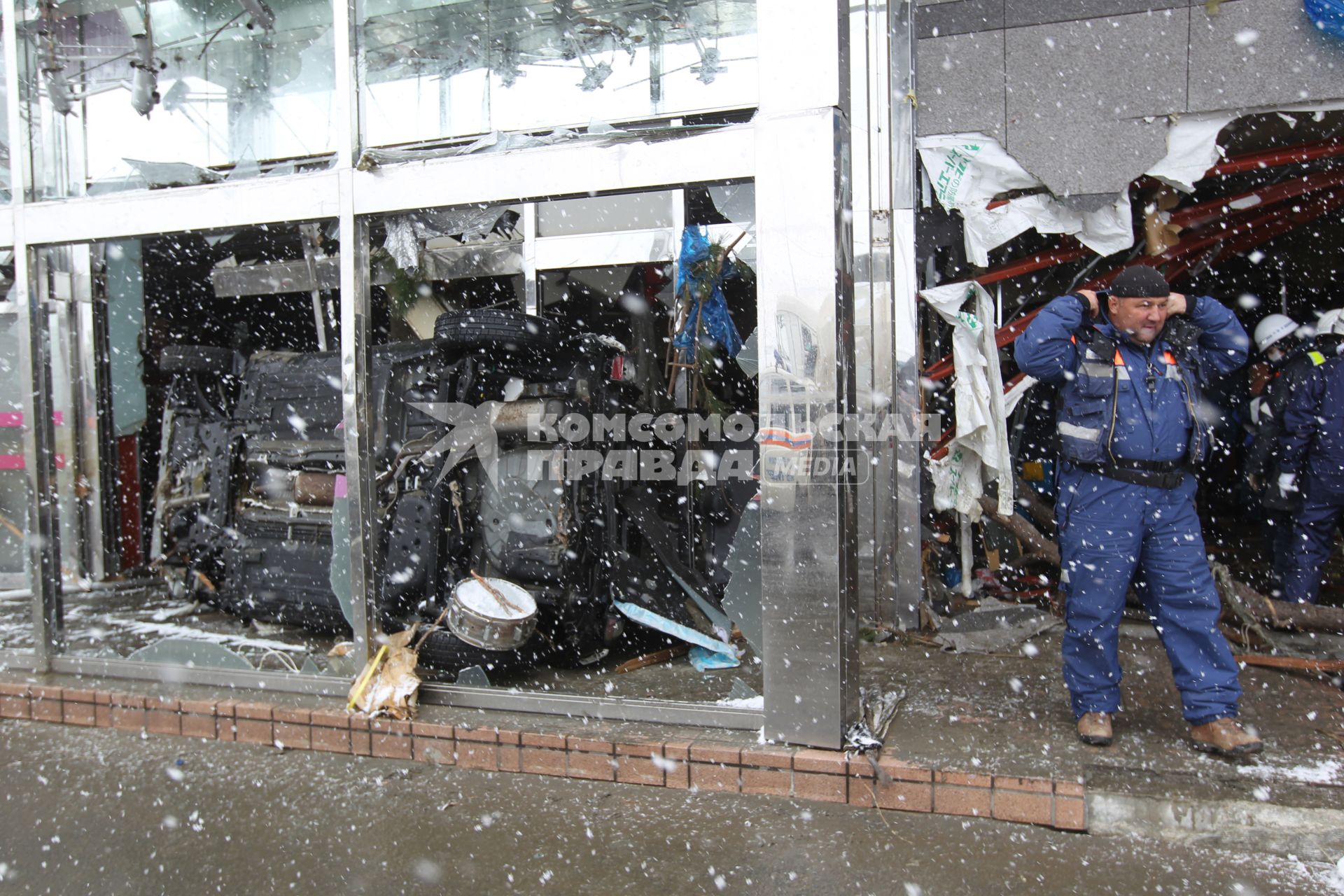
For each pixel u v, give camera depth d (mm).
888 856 2539
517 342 3898
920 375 4898
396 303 5523
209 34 5250
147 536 6730
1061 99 4605
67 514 6227
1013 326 5137
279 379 4785
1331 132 5035
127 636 4871
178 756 3477
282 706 3615
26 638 4914
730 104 4551
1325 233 6297
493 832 2766
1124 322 2967
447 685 3656
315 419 4586
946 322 5258
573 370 4176
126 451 6641
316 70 5156
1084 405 3008
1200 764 2801
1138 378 2969
